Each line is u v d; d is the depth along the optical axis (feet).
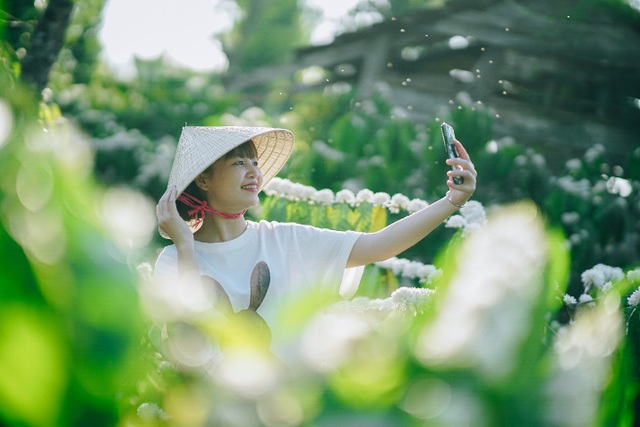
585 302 10.44
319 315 2.42
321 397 2.23
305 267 9.55
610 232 19.48
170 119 38.40
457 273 2.19
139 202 2.21
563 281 2.53
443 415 2.06
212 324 2.42
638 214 20.63
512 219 2.21
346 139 24.41
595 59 35.73
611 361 2.56
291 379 2.29
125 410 2.27
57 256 2.03
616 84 35.91
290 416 2.24
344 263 9.61
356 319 2.82
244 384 2.32
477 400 2.08
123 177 26.55
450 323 2.15
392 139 23.17
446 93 38.75
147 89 41.93
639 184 22.20
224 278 9.27
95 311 2.09
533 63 36.55
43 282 2.03
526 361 2.11
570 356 2.23
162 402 3.87
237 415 2.29
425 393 2.12
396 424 2.12
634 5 35.63
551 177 22.86
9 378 2.08
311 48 43.27
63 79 36.63
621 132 35.91
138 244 2.21
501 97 37.01
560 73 36.29
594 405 2.17
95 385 2.13
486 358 2.10
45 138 2.09
